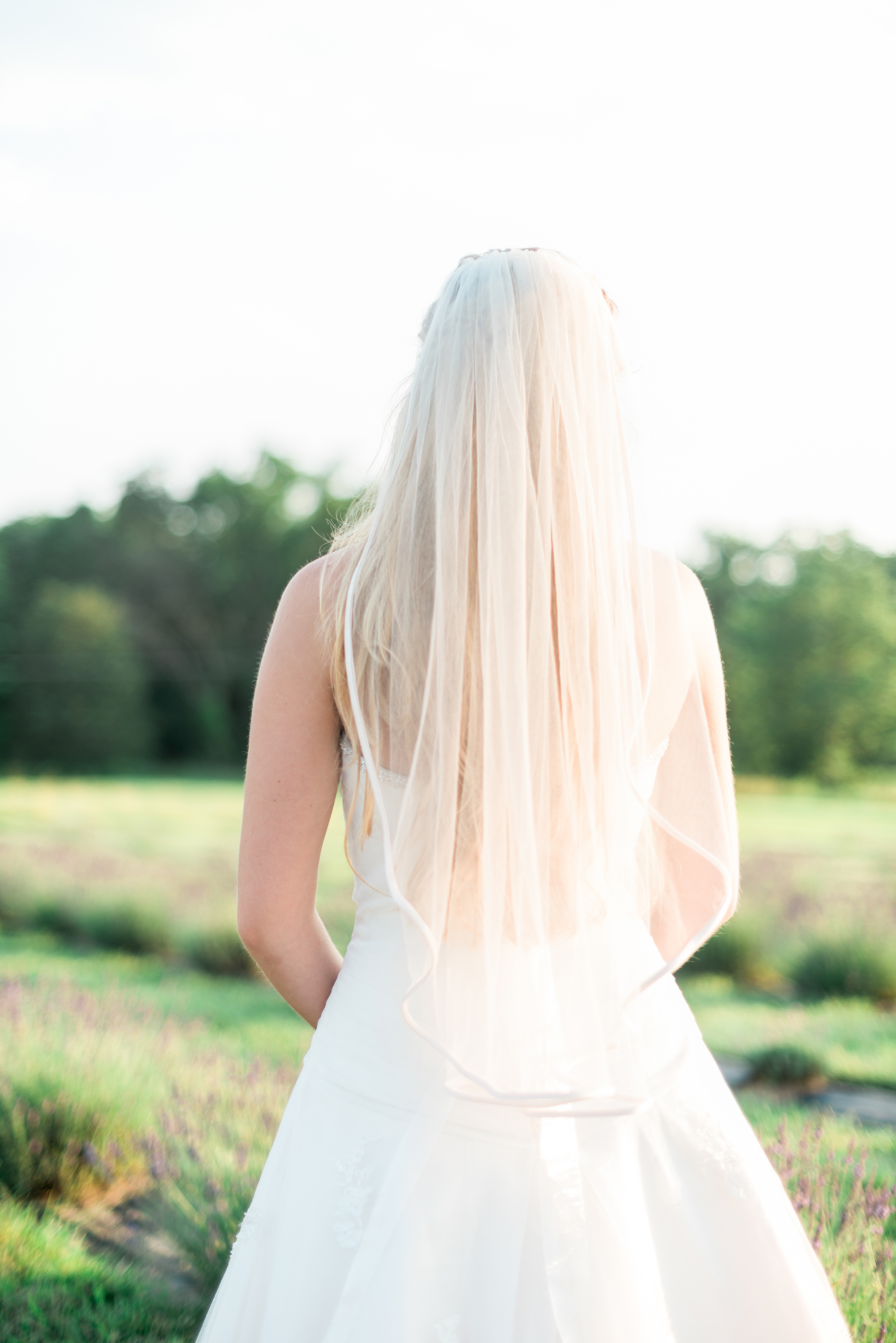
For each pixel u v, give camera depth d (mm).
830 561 19844
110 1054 3570
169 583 30109
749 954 5836
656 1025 1160
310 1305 1068
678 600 1203
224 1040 4227
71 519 30531
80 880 8828
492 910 1044
